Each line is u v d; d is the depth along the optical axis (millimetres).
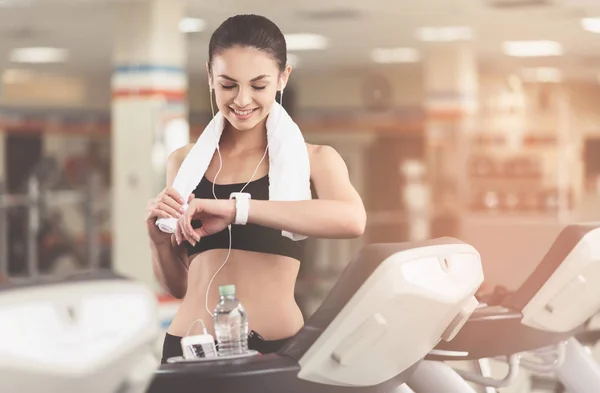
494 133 20359
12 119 19688
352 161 20906
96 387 1387
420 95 20547
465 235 16375
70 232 16250
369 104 20688
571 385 3160
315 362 1943
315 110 20859
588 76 20719
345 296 1921
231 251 2320
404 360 2033
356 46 15602
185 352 2137
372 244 1943
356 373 1980
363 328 1927
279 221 2150
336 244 17516
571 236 2660
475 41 15117
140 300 1438
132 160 10844
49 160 17875
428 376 2711
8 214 14984
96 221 14344
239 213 2143
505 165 20234
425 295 1934
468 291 2043
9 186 19312
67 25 12516
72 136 20266
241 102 2225
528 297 2678
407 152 20688
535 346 2736
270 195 2307
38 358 1340
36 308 1352
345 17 12414
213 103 2383
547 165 20469
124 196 10898
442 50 16234
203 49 15484
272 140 2340
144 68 10773
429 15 12320
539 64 18531
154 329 1447
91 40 14125
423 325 1991
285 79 2318
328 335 1933
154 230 2414
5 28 12828
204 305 2320
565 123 20734
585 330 3219
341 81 20781
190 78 20672
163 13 10844
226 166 2379
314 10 11781
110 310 1408
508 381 2766
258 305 2301
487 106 20438
